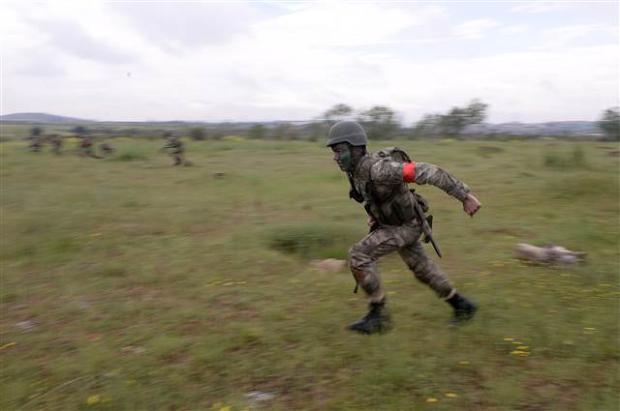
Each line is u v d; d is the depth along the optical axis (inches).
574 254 260.7
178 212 409.1
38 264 273.7
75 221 370.3
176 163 823.7
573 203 428.5
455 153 965.8
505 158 857.5
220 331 186.4
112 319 201.6
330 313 198.4
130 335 186.2
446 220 371.9
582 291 217.0
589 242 306.0
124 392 145.7
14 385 151.9
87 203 445.1
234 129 2383.1
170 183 599.2
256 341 176.7
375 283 175.5
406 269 253.3
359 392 142.9
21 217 382.6
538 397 139.4
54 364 165.8
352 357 162.7
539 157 842.8
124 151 971.9
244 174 682.2
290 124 1891.0
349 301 211.3
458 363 156.3
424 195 491.5
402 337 173.8
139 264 269.4
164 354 169.3
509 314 190.7
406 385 145.5
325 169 735.1
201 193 514.6
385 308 183.3
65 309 212.7
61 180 629.0
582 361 155.8
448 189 157.9
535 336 171.5
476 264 264.1
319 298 216.2
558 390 142.4
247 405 139.5
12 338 187.9
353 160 165.2
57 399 145.6
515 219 374.3
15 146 1300.4
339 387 147.6
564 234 323.3
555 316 189.6
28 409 141.3
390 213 169.2
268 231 316.2
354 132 163.9
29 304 221.5
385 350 163.9
